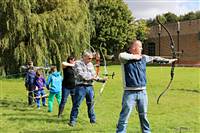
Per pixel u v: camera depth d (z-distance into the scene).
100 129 9.95
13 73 28.84
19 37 28.27
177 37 61.88
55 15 28.81
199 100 16.38
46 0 29.86
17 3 27.75
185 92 19.62
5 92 20.16
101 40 57.50
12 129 10.04
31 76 14.79
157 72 37.12
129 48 8.20
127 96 8.02
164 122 10.99
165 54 64.06
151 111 13.17
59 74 13.30
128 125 10.45
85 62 10.41
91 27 34.50
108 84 24.30
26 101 16.33
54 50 28.67
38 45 28.16
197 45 58.44
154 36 66.38
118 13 58.84
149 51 67.19
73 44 29.41
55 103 15.30
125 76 8.03
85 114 12.41
